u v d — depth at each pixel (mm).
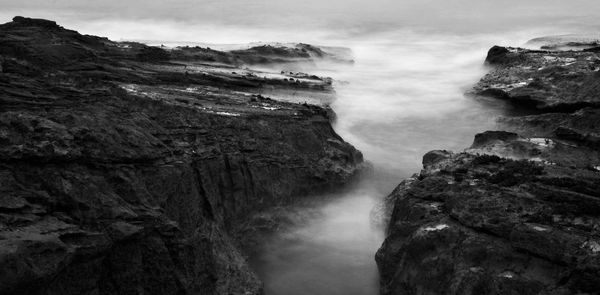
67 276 13688
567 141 23031
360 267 22875
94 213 15031
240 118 25234
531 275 15656
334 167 27406
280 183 25078
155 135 20469
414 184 22094
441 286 17250
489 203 18156
